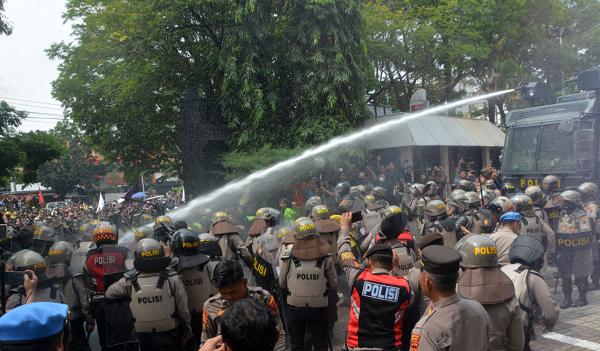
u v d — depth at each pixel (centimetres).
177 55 1794
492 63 2611
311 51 1491
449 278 274
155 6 1605
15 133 1995
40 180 5031
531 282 389
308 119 1477
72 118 2067
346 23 1516
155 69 1794
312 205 858
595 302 747
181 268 491
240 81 1482
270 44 1530
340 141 1439
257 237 723
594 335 610
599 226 795
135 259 456
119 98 1784
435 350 269
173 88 1819
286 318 521
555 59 2647
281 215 1255
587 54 2780
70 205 3541
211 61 1666
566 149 1076
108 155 2153
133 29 1634
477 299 320
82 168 5172
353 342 365
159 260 452
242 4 1457
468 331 271
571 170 1058
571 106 1104
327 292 518
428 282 283
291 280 515
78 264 591
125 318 479
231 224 711
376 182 1546
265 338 194
